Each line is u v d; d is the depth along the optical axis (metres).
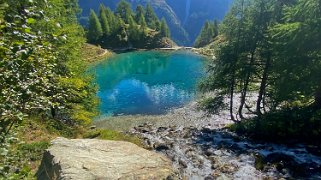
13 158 6.88
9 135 5.88
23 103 5.68
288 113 25.59
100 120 39.47
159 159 10.37
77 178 8.57
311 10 23.36
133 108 44.78
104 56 100.62
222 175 17.34
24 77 5.38
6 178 5.61
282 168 17.94
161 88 57.19
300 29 23.53
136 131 32.84
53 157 9.89
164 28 131.38
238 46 29.53
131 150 10.76
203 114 39.47
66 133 23.02
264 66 30.22
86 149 10.59
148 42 126.94
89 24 120.38
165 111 42.59
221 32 31.14
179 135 28.45
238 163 19.14
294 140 23.03
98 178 8.73
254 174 17.38
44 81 5.91
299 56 24.73
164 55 106.62
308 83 24.58
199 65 82.50
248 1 28.84
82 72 29.53
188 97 49.53
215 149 22.38
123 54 111.00
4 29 4.84
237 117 36.50
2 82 5.14
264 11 28.19
